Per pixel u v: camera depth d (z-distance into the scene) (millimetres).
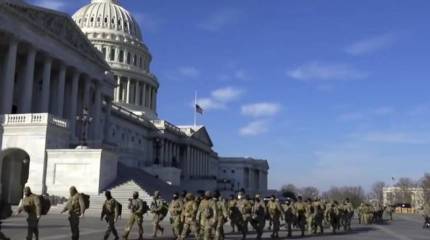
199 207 28547
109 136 108812
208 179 150125
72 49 85000
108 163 60906
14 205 61188
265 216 36156
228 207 33250
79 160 59844
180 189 77812
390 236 43250
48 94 78375
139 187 58688
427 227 61656
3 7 66938
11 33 69312
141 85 158875
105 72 102812
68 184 59656
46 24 77500
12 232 31453
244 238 34219
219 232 28172
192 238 33000
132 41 161000
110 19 161000
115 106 123562
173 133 152250
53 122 62594
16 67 79188
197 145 166875
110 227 26828
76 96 87312
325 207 45062
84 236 31203
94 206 55250
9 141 62000
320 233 43719
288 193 179500
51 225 37938
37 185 60250
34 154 60969
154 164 119250
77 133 88500
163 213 32406
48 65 78625
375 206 75625
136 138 135000
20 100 75438
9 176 65875
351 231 48750
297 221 39625
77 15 162875
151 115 158375
